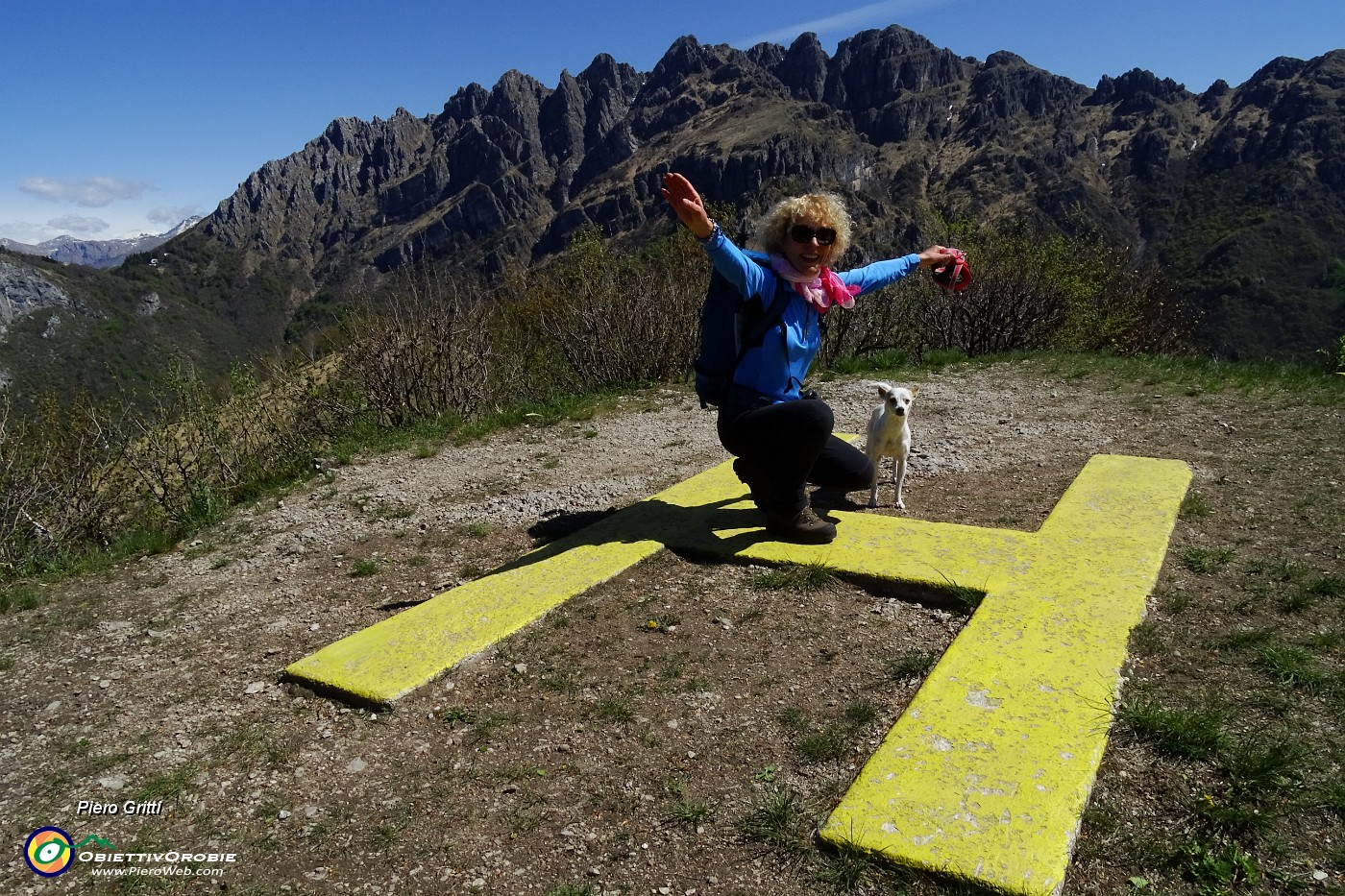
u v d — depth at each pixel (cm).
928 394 781
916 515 461
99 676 372
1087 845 221
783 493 399
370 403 841
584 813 256
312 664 348
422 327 858
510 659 344
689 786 263
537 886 230
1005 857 213
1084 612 326
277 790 279
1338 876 205
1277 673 284
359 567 471
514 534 506
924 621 345
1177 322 1673
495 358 955
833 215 375
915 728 265
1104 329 1373
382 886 235
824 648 331
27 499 654
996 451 568
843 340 1109
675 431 719
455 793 271
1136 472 487
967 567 371
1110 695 275
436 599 396
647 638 350
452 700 322
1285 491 452
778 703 300
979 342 1127
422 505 576
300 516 578
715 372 394
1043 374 831
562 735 295
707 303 396
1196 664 296
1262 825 221
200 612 436
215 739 312
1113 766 248
